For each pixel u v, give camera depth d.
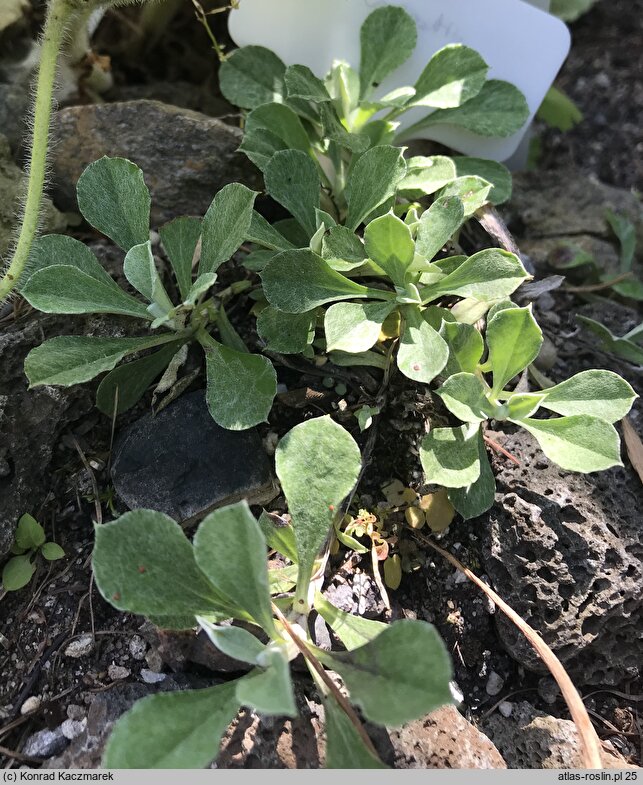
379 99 0.17
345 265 0.13
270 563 0.13
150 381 0.14
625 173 0.24
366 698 0.10
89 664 0.12
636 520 0.14
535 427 0.13
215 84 0.20
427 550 0.14
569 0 0.22
